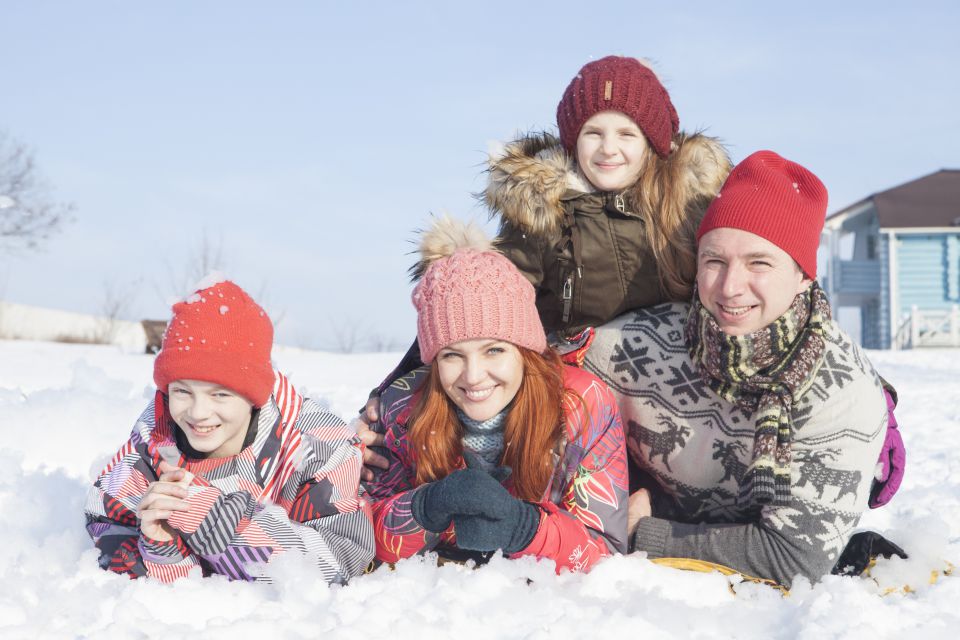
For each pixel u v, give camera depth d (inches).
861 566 120.8
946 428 269.3
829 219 1154.0
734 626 94.3
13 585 97.7
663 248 130.0
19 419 170.2
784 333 113.1
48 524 126.9
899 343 1074.7
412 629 85.9
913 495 171.6
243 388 102.4
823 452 114.8
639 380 125.7
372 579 104.3
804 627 90.4
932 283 1103.0
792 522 113.8
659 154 138.1
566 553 107.7
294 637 83.9
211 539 101.1
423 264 125.6
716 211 113.5
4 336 1000.2
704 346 117.0
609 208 134.2
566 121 142.1
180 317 102.3
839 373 114.5
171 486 99.2
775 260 110.4
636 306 134.3
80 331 1083.3
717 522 127.6
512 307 113.1
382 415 125.3
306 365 567.8
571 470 116.9
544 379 116.0
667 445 124.8
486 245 124.3
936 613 96.9
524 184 134.3
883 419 117.3
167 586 96.4
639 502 127.9
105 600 93.7
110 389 214.8
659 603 96.3
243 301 105.6
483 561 116.6
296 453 109.7
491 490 103.0
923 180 1189.1
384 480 124.6
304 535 105.0
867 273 1160.8
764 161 116.0
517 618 92.7
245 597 96.7
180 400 103.2
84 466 160.4
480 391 114.1
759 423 113.7
